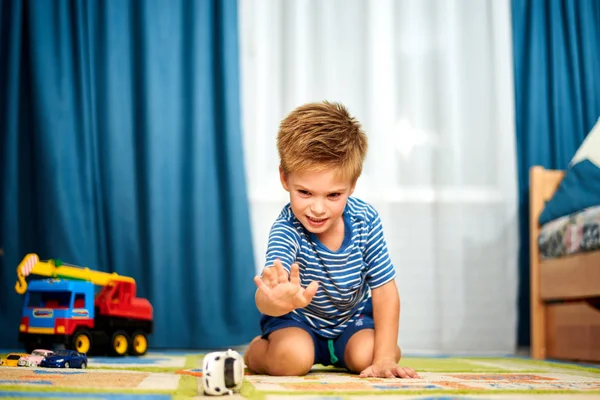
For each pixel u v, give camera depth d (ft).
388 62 9.04
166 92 8.66
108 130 8.50
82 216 8.29
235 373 3.08
